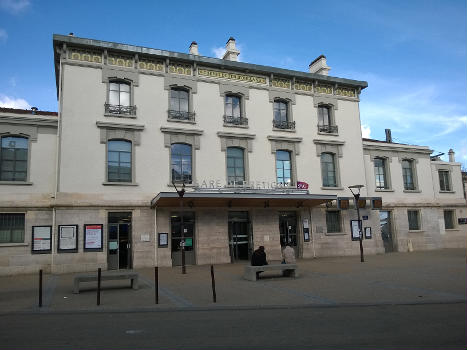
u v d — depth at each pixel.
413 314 9.34
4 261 18.95
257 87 25.75
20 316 9.71
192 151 23.30
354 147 28.25
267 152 25.28
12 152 20.25
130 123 22.02
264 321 8.84
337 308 10.23
